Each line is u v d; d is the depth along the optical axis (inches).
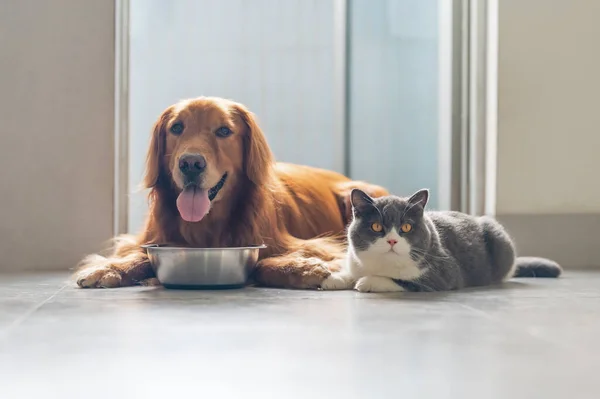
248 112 109.3
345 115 159.0
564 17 139.9
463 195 151.3
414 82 159.3
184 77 160.7
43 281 110.2
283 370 48.3
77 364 50.0
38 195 136.1
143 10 159.0
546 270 117.7
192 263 95.4
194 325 66.1
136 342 57.9
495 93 140.9
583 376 46.6
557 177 141.4
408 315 72.4
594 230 142.3
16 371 48.0
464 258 102.2
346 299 85.6
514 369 48.5
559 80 140.5
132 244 112.3
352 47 159.2
